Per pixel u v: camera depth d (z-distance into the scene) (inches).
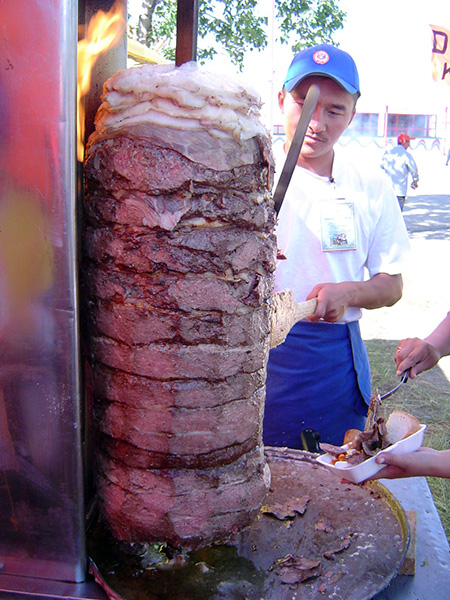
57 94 25.7
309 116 38.9
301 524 34.7
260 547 32.5
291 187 60.6
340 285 55.4
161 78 28.6
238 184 29.8
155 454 31.2
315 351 59.1
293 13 325.4
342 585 29.2
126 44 38.8
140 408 30.7
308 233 60.4
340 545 32.5
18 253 27.4
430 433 109.3
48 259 27.2
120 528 32.6
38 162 26.5
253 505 33.3
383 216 62.7
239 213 30.0
